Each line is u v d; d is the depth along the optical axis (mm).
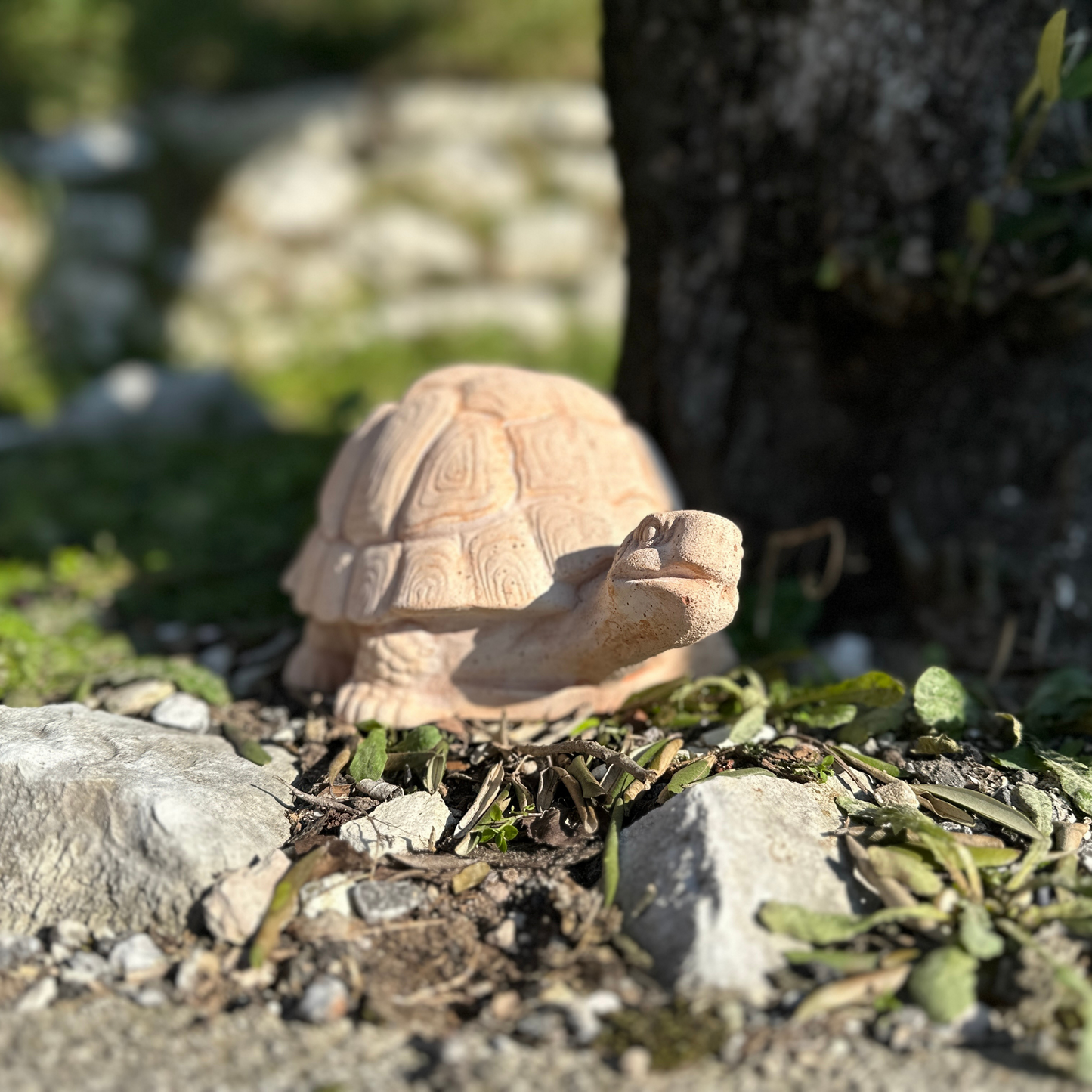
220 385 1556
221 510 1132
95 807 500
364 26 2348
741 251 805
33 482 1248
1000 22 721
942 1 719
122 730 576
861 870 473
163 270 2039
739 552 507
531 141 2152
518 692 593
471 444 594
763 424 838
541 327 2006
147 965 456
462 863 498
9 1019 430
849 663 768
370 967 452
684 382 845
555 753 547
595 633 555
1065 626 760
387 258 2057
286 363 1923
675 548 502
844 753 561
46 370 1857
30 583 932
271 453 1342
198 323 2008
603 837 511
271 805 532
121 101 2211
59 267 1974
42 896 487
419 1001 438
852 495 841
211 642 805
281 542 1022
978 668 746
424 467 598
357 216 2080
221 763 561
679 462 861
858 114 751
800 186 775
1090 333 771
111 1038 422
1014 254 737
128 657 776
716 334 829
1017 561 778
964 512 805
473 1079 397
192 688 672
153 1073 405
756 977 428
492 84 2309
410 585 566
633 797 530
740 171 786
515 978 448
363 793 550
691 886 452
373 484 611
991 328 772
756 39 750
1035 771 565
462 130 2148
